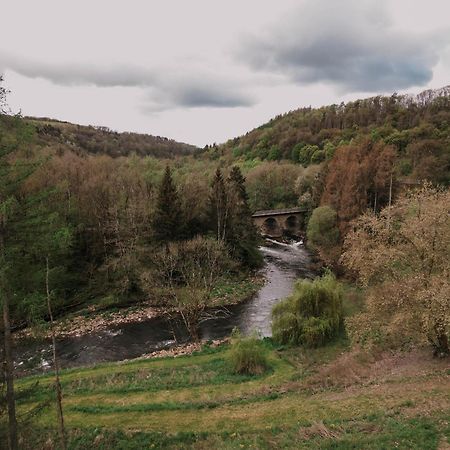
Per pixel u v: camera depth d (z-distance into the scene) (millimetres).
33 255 14891
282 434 17172
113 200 53250
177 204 48844
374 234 23250
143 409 21047
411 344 25547
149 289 41375
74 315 42125
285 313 30641
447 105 117438
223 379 24844
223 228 52938
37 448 17594
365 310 29688
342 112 161375
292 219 89438
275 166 102000
